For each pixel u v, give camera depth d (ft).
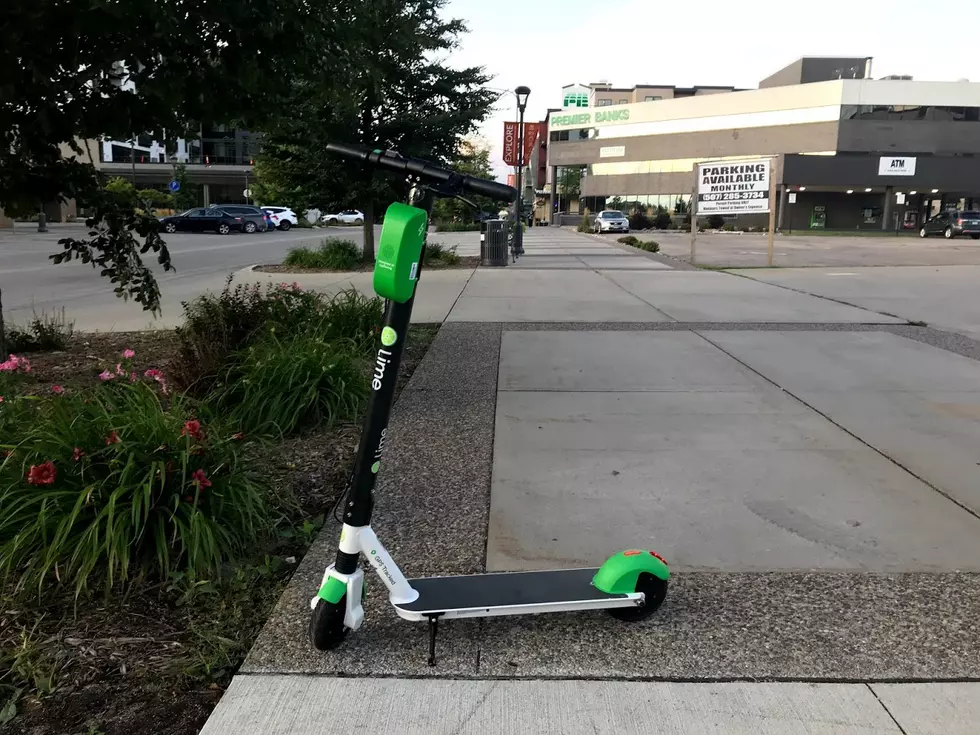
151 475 10.01
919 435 15.89
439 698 7.74
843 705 7.60
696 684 7.95
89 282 45.96
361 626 8.91
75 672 8.32
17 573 10.00
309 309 23.70
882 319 31.07
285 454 14.89
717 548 10.92
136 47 14.07
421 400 18.74
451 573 10.18
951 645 8.54
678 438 15.80
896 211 173.47
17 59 13.71
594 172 210.18
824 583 9.92
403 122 46.24
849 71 197.36
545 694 7.79
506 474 13.79
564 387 19.99
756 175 60.59
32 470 9.69
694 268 57.93
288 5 14.33
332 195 51.03
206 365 17.85
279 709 7.57
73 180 18.72
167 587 9.88
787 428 16.42
